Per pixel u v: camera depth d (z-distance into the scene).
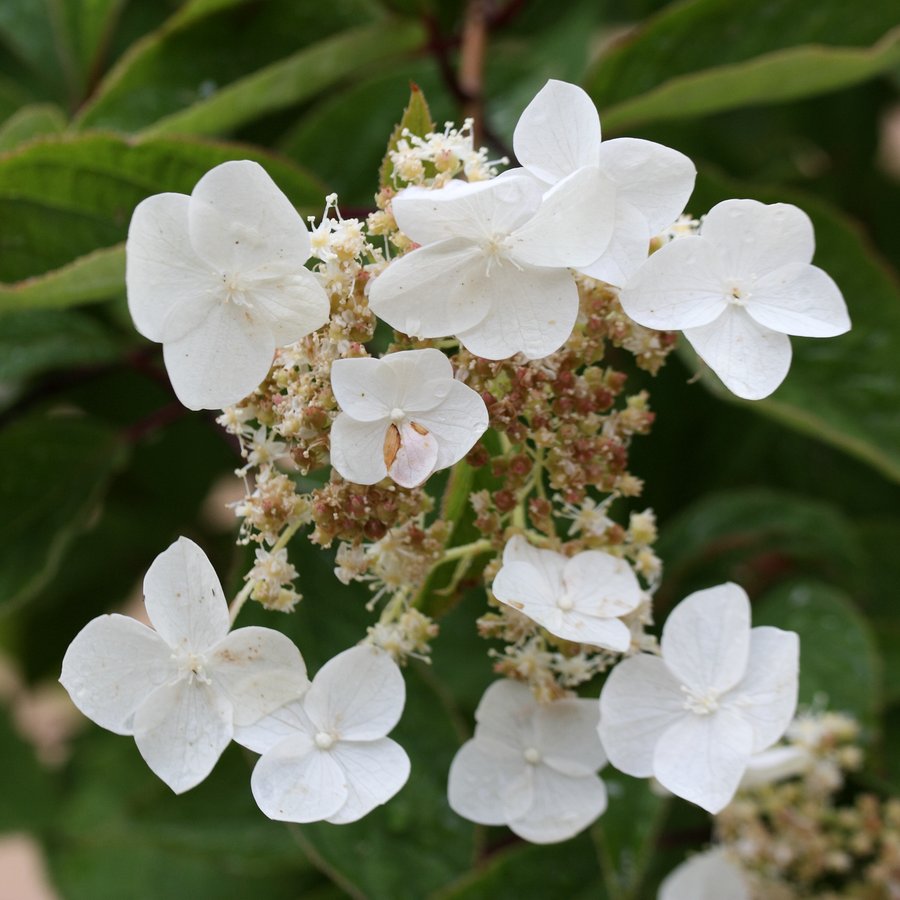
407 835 0.46
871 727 0.53
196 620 0.39
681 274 0.40
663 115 0.54
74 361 0.54
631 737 0.41
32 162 0.47
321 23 0.56
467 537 0.42
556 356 0.41
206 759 0.39
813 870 0.52
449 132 0.41
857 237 0.54
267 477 0.40
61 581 0.70
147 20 0.64
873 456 0.51
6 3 0.59
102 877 0.69
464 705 0.55
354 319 0.40
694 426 0.61
